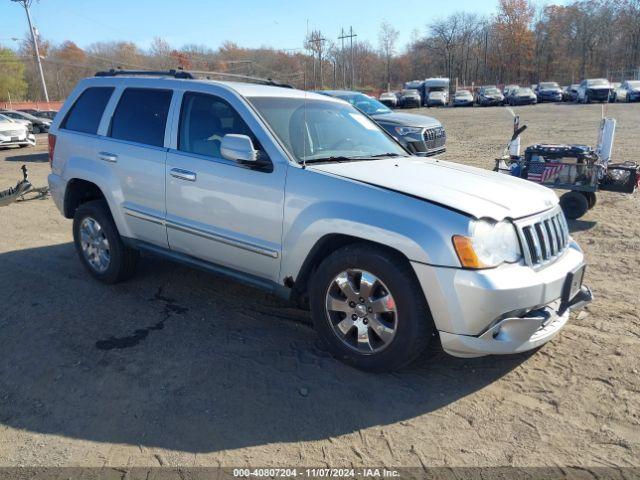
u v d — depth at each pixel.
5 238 6.77
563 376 3.38
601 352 3.66
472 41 89.50
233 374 3.44
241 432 2.86
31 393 3.24
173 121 4.29
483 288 2.91
